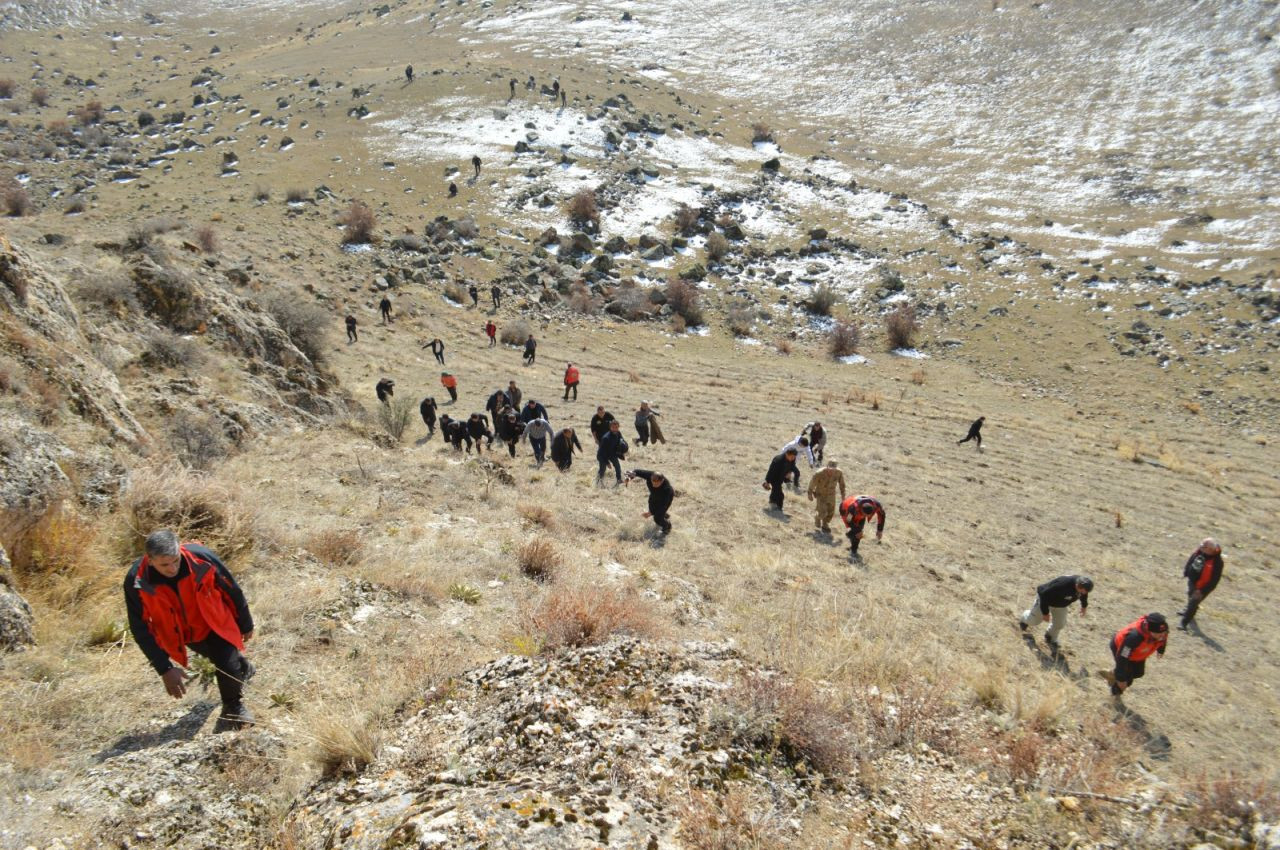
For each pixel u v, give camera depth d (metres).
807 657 6.23
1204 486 22.61
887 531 14.38
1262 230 54.19
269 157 62.84
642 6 114.88
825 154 72.38
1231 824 3.75
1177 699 8.91
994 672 7.82
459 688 4.38
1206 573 11.44
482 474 12.58
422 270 45.41
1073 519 17.44
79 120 75.12
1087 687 8.88
